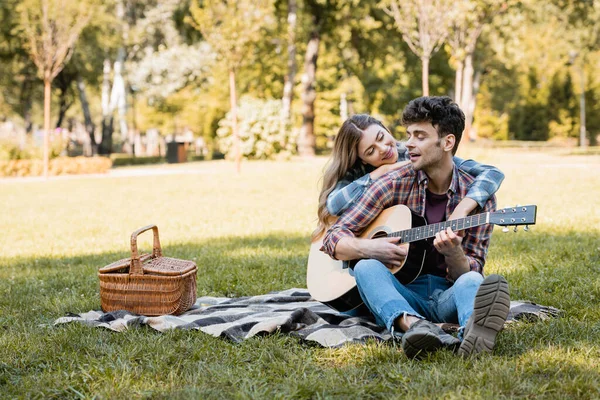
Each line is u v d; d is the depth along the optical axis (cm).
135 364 339
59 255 792
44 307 500
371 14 3119
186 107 3959
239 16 1880
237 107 2781
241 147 2683
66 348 372
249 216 1102
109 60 3806
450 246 353
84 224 1081
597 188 1329
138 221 1092
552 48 4231
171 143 3278
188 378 320
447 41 2095
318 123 3391
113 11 3553
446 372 309
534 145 4056
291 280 581
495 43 3422
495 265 599
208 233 925
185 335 390
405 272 384
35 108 5106
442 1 1906
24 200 1509
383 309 353
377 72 3641
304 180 1736
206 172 2195
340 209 414
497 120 4781
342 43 3291
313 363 339
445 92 3847
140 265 442
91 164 2441
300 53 3338
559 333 370
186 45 4094
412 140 376
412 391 290
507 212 335
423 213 388
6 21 3080
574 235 762
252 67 3225
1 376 329
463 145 2469
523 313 406
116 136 5925
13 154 2461
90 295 540
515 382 294
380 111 3634
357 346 354
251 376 322
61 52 2111
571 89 4512
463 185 380
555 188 1348
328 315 423
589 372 304
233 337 381
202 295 534
